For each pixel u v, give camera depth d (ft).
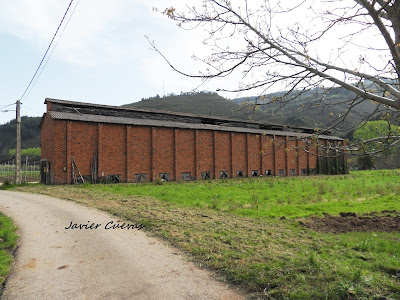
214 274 17.25
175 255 20.67
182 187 76.13
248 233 27.22
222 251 21.21
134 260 19.56
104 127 90.48
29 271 17.71
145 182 95.04
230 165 124.67
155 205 43.32
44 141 95.14
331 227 31.04
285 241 24.72
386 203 46.98
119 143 93.20
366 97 12.07
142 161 97.86
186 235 25.62
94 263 19.01
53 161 81.66
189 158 111.24
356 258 20.57
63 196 53.21
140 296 14.37
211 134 119.34
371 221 33.47
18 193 61.82
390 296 13.73
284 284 15.25
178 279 16.46
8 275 17.16
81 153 85.71
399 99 11.32
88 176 86.48
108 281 16.17
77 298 14.19
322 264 18.15
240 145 129.18
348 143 12.87
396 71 11.03
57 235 25.93
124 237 25.31
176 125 108.37
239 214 38.11
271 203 48.80
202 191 66.44
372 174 140.46
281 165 142.41
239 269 17.47
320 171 160.76
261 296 14.37
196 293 14.71
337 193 62.54
